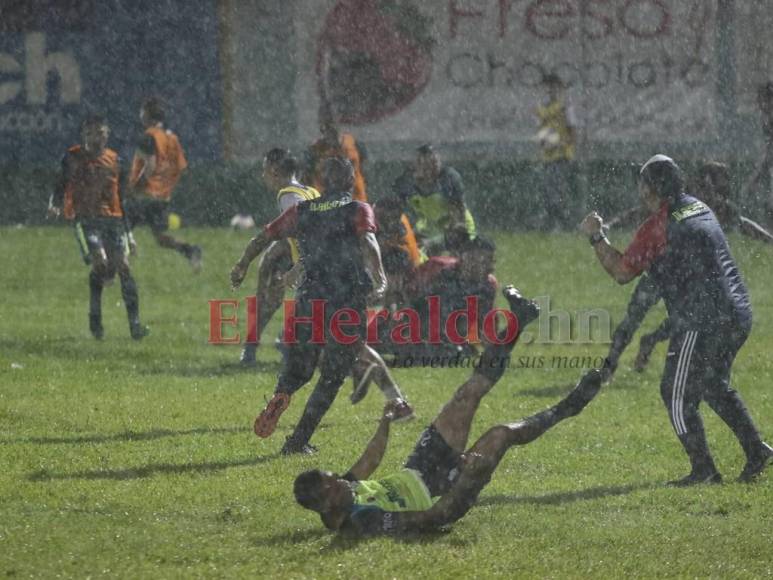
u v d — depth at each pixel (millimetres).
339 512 25172
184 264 74062
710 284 30266
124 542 25234
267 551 24750
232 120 93375
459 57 91688
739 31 89000
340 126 93000
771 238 43156
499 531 26328
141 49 93375
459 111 91812
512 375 45406
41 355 47969
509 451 33906
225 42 93125
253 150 93438
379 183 92500
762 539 26156
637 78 90125
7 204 93625
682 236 30297
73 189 51469
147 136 63562
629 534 26297
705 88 89625
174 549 24828
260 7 93000
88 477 30531
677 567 24359
